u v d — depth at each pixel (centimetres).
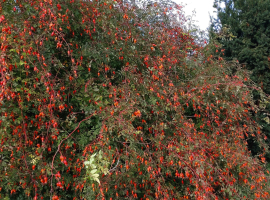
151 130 287
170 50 319
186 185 278
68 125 242
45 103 223
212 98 338
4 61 166
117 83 290
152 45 297
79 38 284
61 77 253
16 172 209
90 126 272
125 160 223
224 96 352
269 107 493
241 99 349
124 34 282
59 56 266
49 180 226
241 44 546
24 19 208
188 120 300
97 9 244
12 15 195
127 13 276
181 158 226
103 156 198
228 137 342
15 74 214
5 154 214
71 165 243
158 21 349
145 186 260
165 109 292
